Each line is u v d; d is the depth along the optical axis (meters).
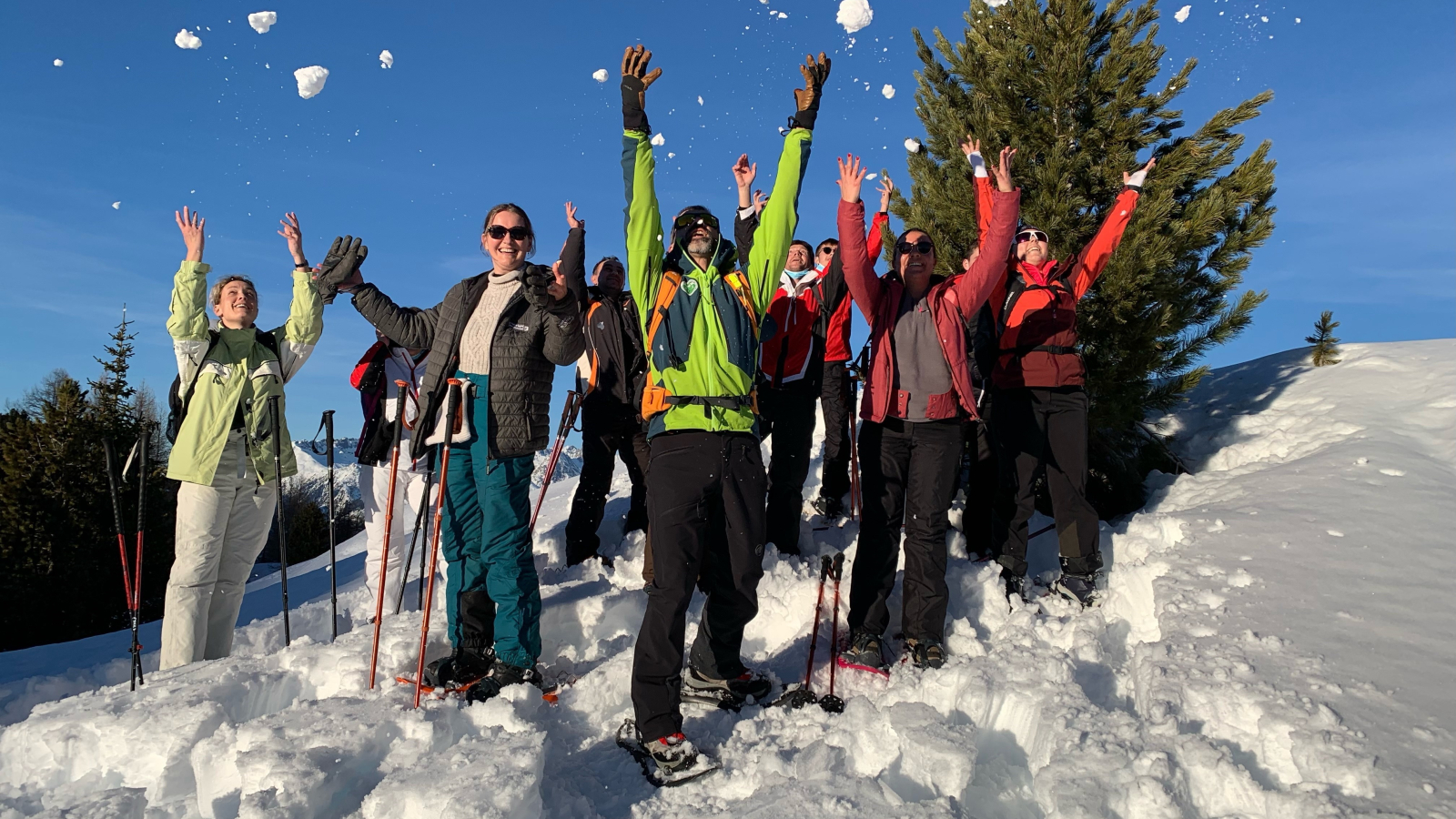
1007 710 2.72
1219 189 5.84
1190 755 2.23
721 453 2.80
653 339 2.90
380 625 3.62
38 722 2.79
